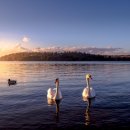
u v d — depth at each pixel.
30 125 21.12
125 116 23.58
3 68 125.31
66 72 87.38
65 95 35.59
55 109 26.83
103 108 26.95
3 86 48.06
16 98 33.69
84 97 33.38
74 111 25.83
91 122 21.81
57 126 20.84
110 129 20.02
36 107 27.88
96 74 76.75
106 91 39.28
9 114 24.77
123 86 45.62
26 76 70.69
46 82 54.47
